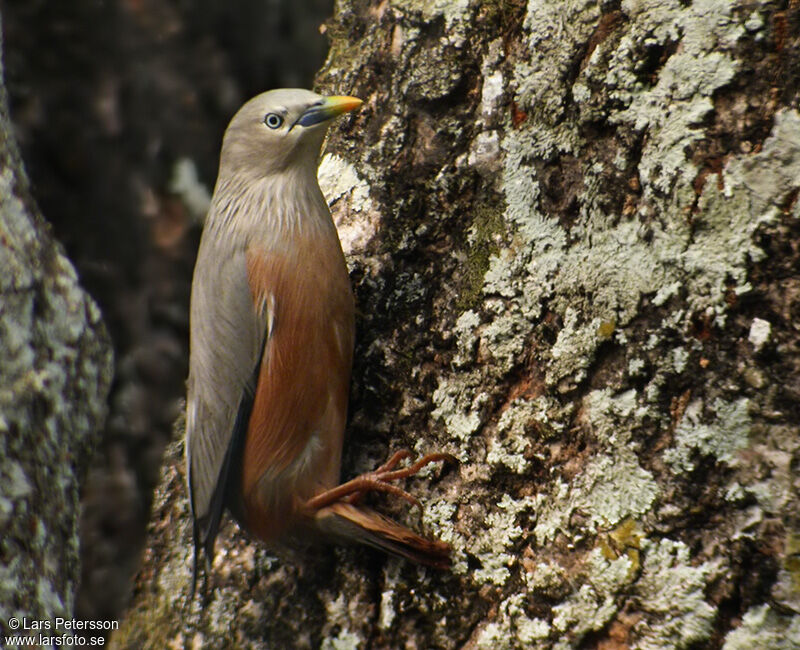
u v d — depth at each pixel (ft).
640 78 19.06
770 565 17.28
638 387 18.56
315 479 22.06
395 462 20.98
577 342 19.26
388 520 20.67
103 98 35.78
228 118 37.63
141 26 36.55
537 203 20.27
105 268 35.19
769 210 17.67
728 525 17.63
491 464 19.95
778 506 17.31
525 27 20.79
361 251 22.65
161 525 24.14
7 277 25.48
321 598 21.31
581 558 18.66
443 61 22.03
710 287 17.97
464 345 20.67
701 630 17.51
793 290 17.49
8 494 23.49
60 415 25.95
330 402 22.24
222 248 23.66
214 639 21.80
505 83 21.06
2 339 25.04
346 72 24.32
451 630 19.89
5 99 28.27
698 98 18.35
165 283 35.99
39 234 27.32
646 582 18.01
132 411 34.45
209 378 23.44
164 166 36.55
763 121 17.88
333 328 22.22
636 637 17.99
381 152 22.81
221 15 37.45
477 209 21.18
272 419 22.54
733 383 17.76
